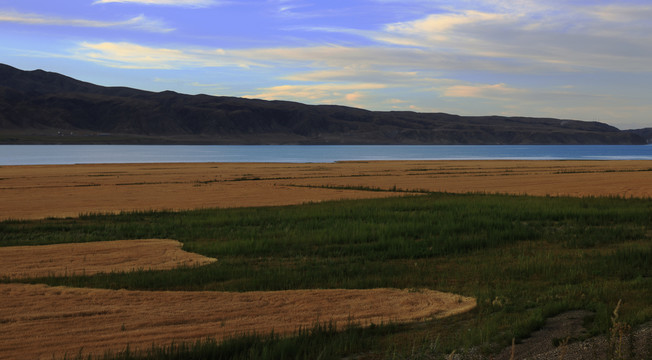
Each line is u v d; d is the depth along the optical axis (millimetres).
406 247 15844
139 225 21422
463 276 12438
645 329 7664
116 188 42375
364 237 17453
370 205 27344
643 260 13609
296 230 19281
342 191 39656
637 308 8945
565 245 16484
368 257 14891
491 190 40312
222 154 173625
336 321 8992
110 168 76062
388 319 9086
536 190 39969
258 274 12703
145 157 139750
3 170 69688
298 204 29969
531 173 62250
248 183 47906
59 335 8297
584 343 7371
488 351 7227
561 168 74875
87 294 10828
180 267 13695
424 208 25906
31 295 10734
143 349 7648
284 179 53562
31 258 15102
